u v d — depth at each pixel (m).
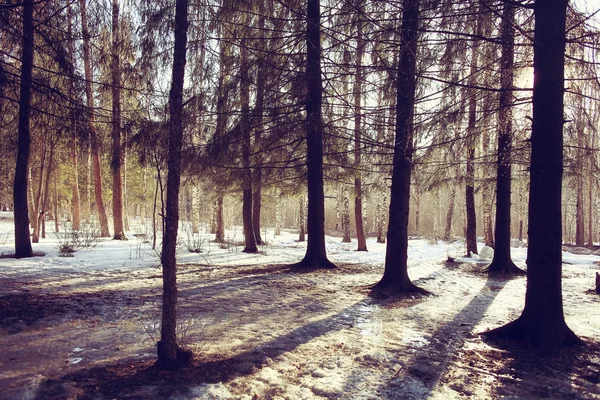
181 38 4.44
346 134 10.94
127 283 9.02
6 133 11.15
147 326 5.93
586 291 9.78
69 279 9.20
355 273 11.40
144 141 8.66
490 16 6.68
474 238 16.91
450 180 11.83
